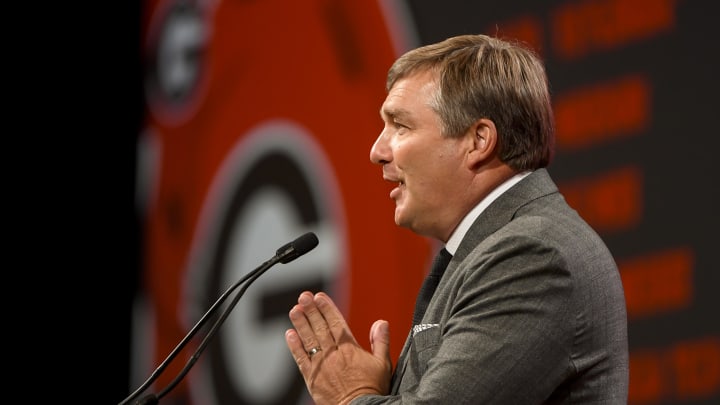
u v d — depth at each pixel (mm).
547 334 5047
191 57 15031
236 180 13906
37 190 16266
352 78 12430
